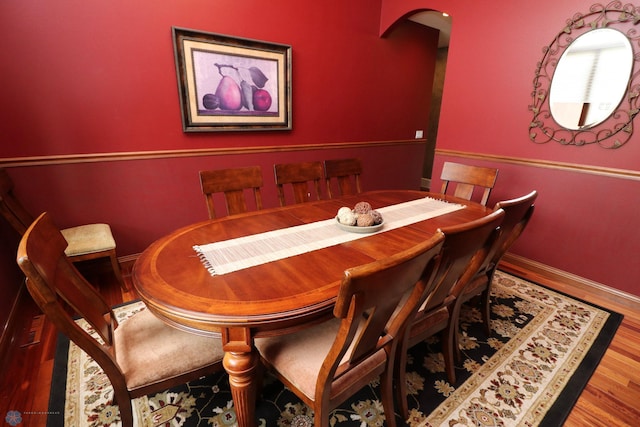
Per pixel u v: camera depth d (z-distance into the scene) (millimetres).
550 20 2311
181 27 2367
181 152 2609
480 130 2883
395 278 787
